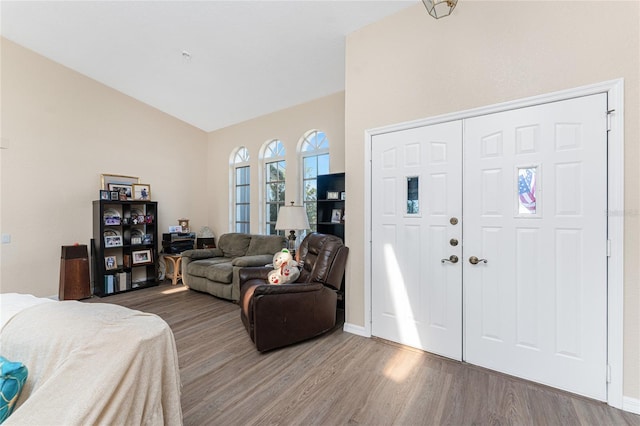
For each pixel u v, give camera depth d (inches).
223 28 119.6
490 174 84.8
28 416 32.4
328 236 122.5
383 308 105.5
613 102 69.0
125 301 154.9
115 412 35.2
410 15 99.2
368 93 108.9
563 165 75.0
